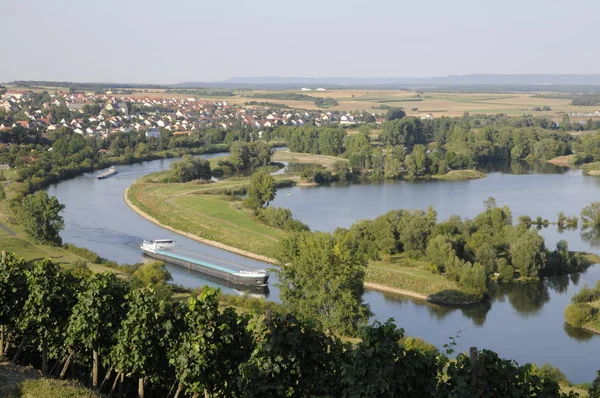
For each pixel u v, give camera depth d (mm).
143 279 87750
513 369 32031
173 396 42344
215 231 130875
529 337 78000
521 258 100812
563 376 61531
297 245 75188
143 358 38812
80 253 105750
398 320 83938
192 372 35250
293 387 35031
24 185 168375
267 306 77750
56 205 109875
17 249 102812
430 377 32750
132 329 39281
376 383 31094
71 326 41625
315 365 35656
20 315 44750
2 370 40906
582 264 105750
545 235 129000
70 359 45438
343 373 32094
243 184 180750
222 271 102375
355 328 69438
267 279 100625
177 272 106812
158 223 139750
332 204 160375
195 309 35750
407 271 101062
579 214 144375
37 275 44219
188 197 158250
